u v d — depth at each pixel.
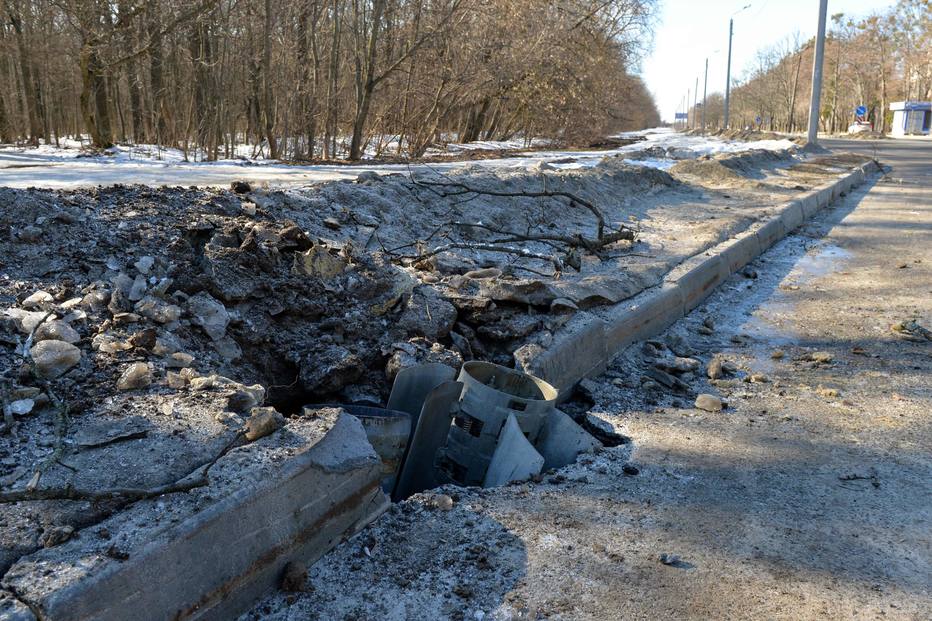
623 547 3.19
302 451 2.97
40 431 2.99
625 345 6.09
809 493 3.75
